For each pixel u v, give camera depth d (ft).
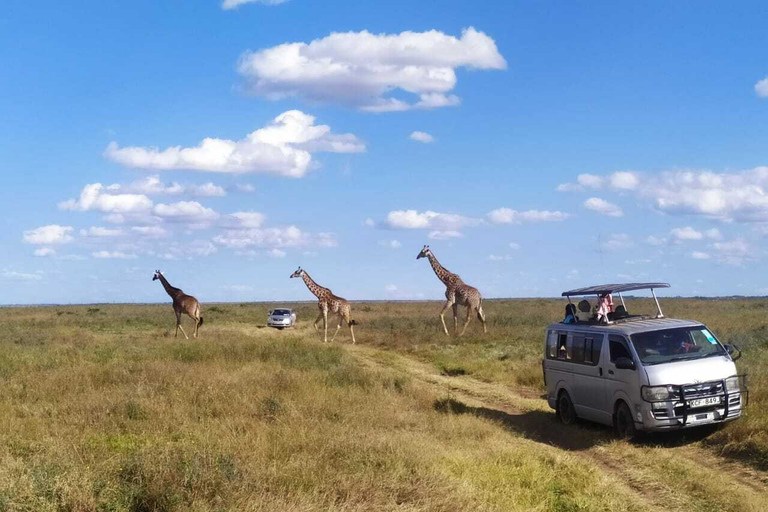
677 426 38.47
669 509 28.94
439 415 45.80
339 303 110.11
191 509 23.31
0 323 155.94
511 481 30.32
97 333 131.34
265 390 49.24
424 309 226.99
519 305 223.51
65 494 23.75
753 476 32.78
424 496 26.08
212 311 231.30
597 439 41.52
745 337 73.36
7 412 40.98
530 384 64.03
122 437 35.76
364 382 57.82
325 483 26.37
